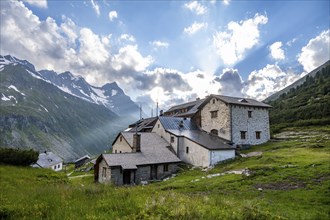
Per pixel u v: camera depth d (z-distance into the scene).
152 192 12.62
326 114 76.56
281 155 31.33
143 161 34.03
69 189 12.65
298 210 11.21
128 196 10.91
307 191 14.60
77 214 8.17
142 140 42.22
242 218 8.73
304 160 25.58
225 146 38.06
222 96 48.34
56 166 87.12
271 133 62.47
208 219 8.23
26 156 27.52
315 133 55.19
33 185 17.17
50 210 8.68
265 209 11.06
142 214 8.15
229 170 28.70
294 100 115.81
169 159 36.38
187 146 40.19
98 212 8.50
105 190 12.42
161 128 46.56
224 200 11.10
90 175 49.66
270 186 17.11
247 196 14.92
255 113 48.12
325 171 18.67
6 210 8.42
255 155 36.66
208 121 49.34
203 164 36.38
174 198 10.59
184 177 30.14
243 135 45.62
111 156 33.66
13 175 20.59
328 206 11.68
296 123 71.56
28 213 8.30
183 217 8.14
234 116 45.06
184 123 49.62
